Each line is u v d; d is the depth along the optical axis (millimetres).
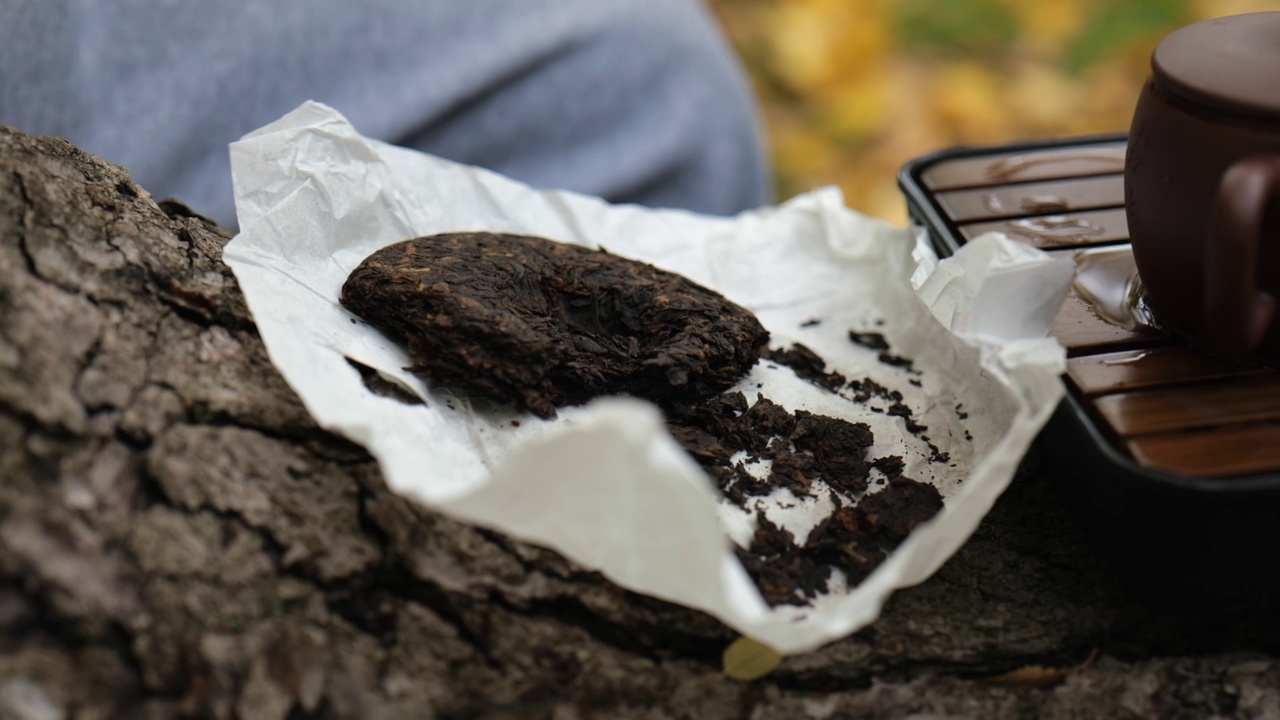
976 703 640
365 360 654
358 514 630
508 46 858
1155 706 642
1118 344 666
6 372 608
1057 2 1604
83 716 592
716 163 975
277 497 625
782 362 712
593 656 629
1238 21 657
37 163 651
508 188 742
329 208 691
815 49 1478
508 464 583
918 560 612
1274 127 617
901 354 720
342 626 618
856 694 638
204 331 646
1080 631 644
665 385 674
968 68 1501
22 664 588
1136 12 1586
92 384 619
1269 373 649
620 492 583
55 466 604
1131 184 661
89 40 779
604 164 896
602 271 692
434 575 627
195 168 804
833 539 647
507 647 626
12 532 593
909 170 765
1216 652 650
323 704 608
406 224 711
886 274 743
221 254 670
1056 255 709
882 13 1578
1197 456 617
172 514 613
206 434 627
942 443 683
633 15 901
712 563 585
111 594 598
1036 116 1439
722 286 748
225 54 804
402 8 838
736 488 662
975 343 645
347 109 822
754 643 630
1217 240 618
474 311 657
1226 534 613
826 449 675
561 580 633
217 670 602
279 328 642
